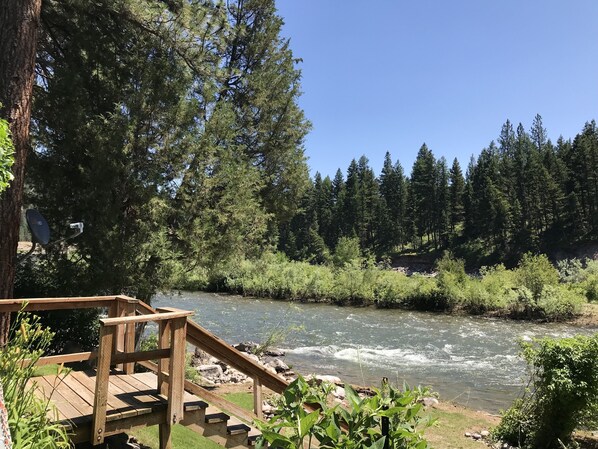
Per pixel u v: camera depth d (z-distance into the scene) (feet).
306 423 6.50
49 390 12.93
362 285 102.99
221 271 33.14
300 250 248.93
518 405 26.04
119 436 14.40
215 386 32.27
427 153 283.59
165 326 13.46
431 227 257.75
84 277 26.22
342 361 47.65
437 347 56.13
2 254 17.17
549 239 206.80
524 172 234.38
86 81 27.89
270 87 47.47
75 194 26.40
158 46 29.81
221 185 29.89
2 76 17.34
